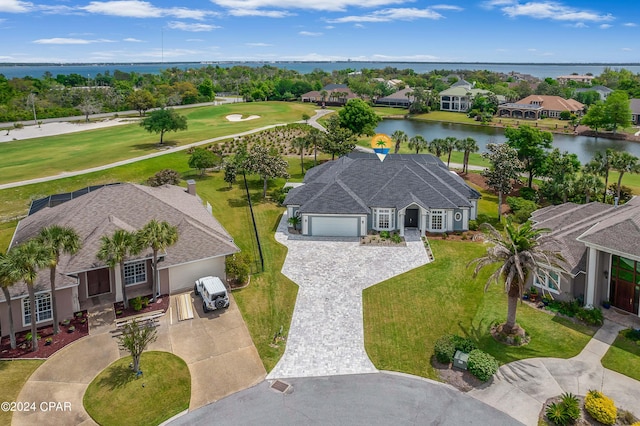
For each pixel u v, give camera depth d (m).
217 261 37.53
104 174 71.75
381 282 38.66
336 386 25.78
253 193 65.44
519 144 67.50
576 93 179.50
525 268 28.64
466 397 24.70
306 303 35.19
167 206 41.03
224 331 31.28
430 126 146.38
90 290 34.69
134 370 26.83
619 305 32.62
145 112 158.00
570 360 27.55
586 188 57.69
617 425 22.22
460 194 52.44
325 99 193.88
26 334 30.30
